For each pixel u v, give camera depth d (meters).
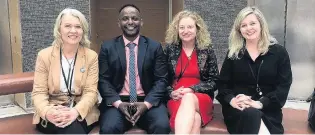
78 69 2.42
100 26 4.24
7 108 3.95
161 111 2.47
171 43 2.79
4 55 3.84
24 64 3.63
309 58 4.12
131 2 4.28
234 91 2.61
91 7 4.01
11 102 4.11
